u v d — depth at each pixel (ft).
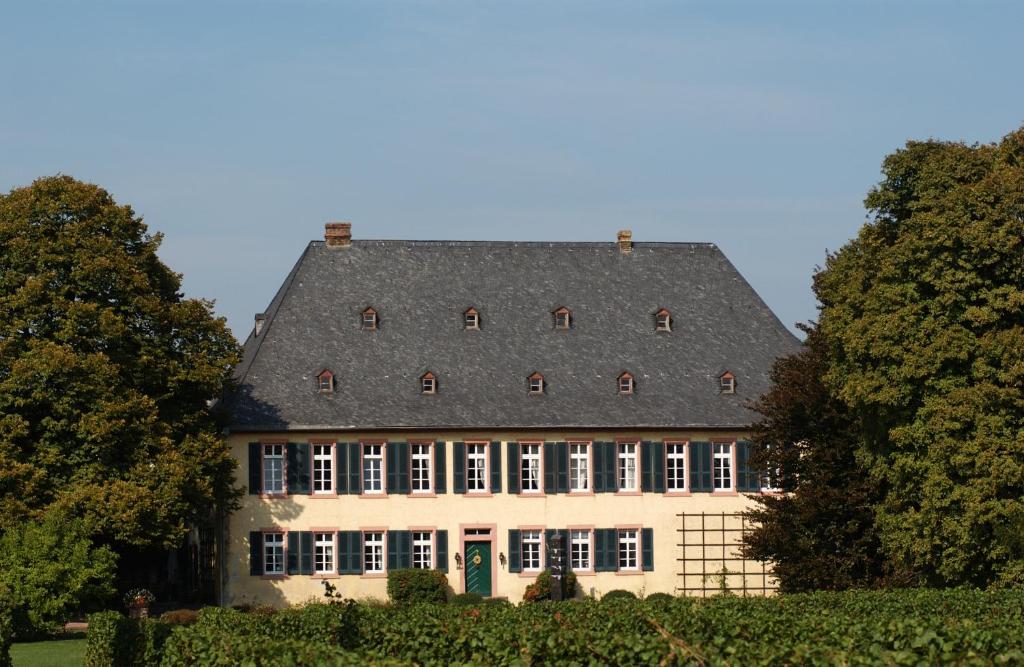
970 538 195.52
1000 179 203.00
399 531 270.67
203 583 286.66
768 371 289.94
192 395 253.24
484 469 274.98
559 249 305.32
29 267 239.71
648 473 278.05
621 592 222.48
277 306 287.89
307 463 269.03
